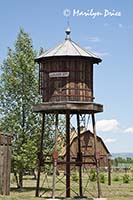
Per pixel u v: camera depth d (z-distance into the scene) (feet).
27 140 119.24
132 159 351.87
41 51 125.18
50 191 119.55
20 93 121.08
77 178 171.01
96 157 93.35
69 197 96.32
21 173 124.88
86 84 92.73
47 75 93.20
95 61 95.20
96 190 124.06
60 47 94.43
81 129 103.81
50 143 120.16
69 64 92.07
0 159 93.15
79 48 94.79
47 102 92.38
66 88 91.40
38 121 120.78
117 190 125.49
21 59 121.80
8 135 97.96
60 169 198.59
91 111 93.61
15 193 109.81
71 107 90.17
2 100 121.19
